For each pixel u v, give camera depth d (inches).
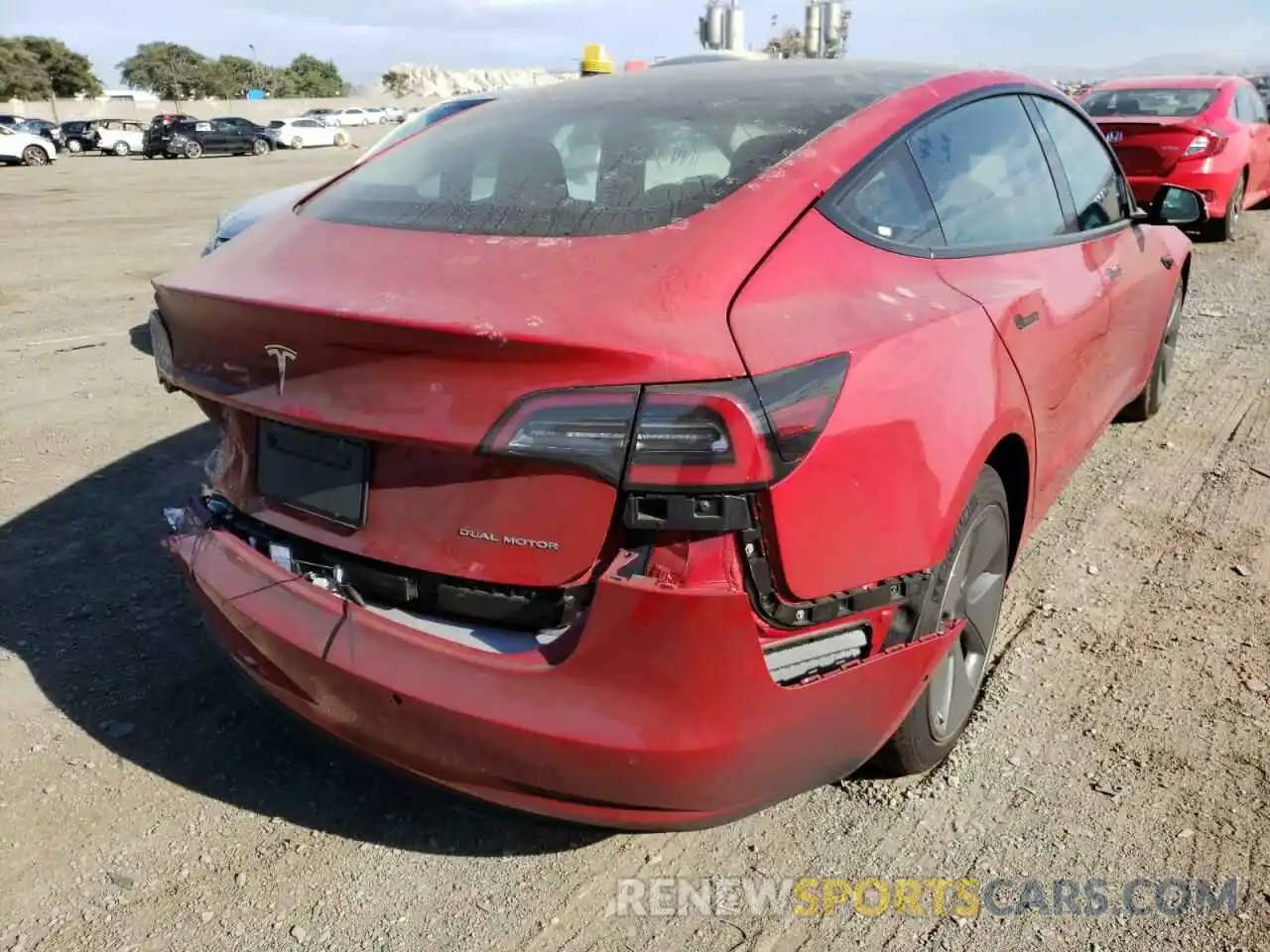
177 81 4284.0
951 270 98.9
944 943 84.4
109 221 593.3
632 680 72.1
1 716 114.9
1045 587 139.8
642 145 96.6
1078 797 99.8
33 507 170.9
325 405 78.8
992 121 118.5
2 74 3331.7
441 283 79.0
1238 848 92.9
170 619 136.1
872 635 82.9
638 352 70.0
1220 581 140.3
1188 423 200.8
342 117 2404.0
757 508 71.8
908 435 81.2
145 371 255.0
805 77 111.0
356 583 83.9
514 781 76.8
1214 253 378.0
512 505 74.8
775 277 80.1
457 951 85.0
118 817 100.3
